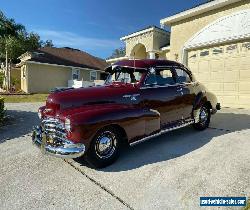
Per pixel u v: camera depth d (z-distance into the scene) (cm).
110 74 592
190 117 619
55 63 2611
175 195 349
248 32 955
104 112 431
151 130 497
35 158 505
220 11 1078
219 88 1093
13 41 2592
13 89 2581
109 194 358
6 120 896
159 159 473
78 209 326
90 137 411
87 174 423
